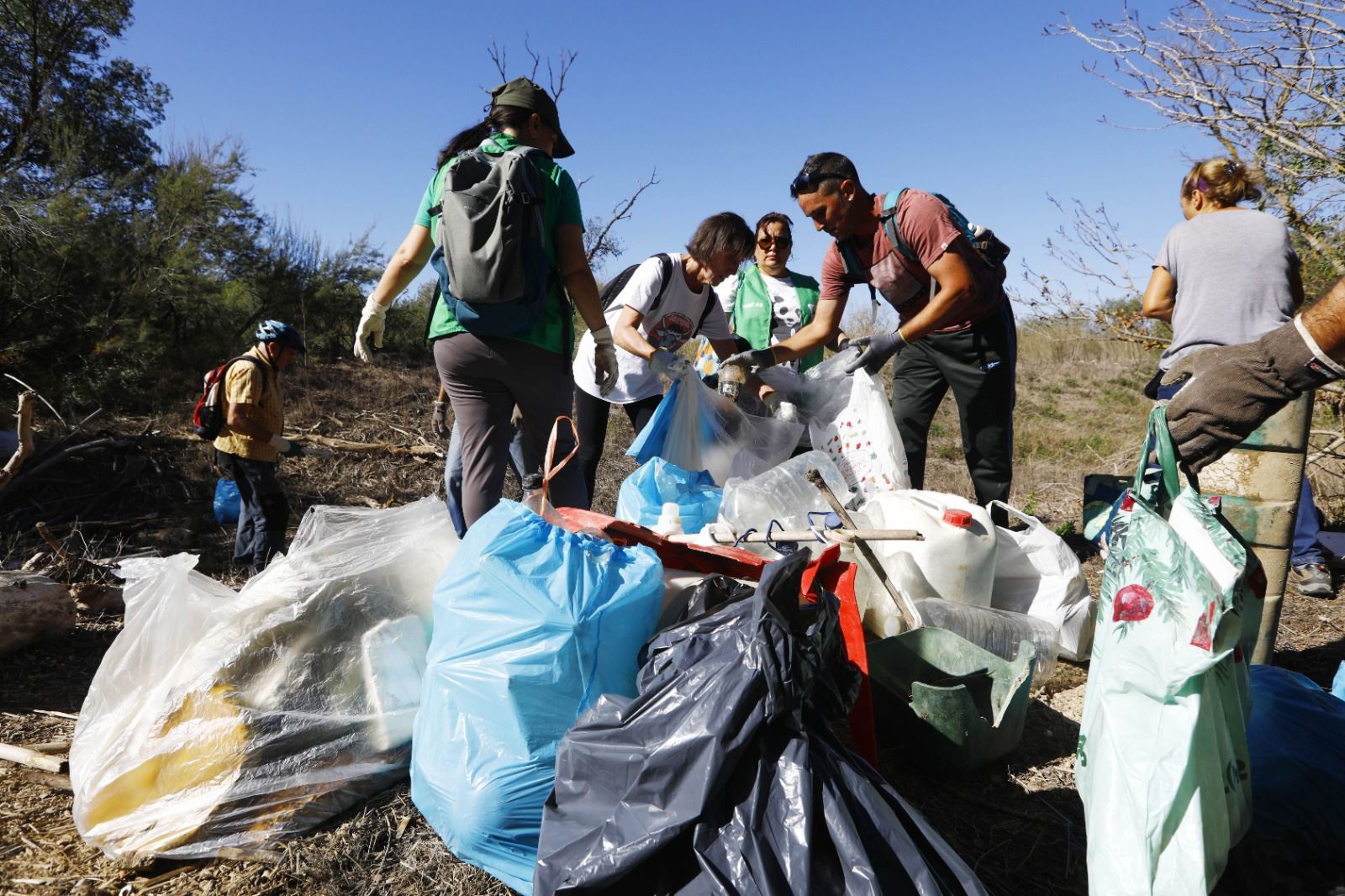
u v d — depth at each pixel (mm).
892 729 2520
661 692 1779
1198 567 1719
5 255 8445
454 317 2744
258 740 2115
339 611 2354
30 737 2682
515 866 1935
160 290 10156
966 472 7293
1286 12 4648
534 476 2773
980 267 3645
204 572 4730
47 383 7945
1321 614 3912
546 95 2975
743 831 1603
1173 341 3090
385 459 7082
